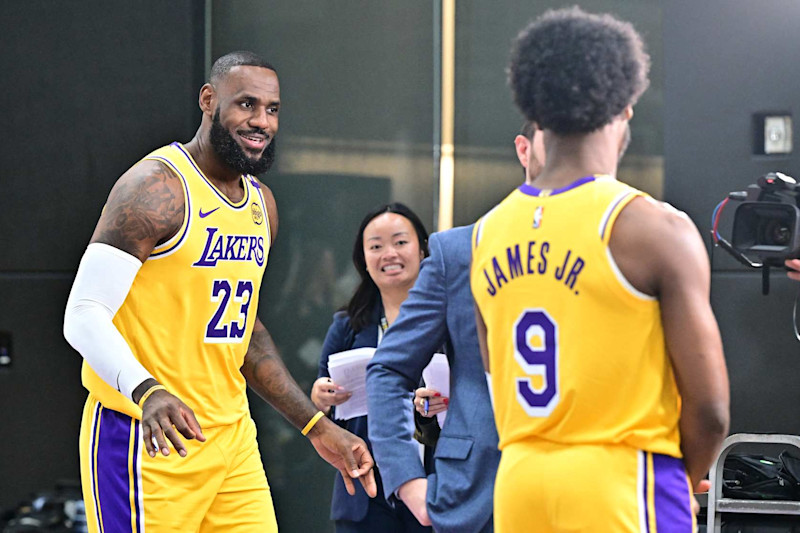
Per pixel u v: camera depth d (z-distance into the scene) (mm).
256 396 8305
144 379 4113
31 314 8531
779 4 7523
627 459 2840
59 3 8484
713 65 7617
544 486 2914
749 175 7570
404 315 3945
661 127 7691
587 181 2928
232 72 4629
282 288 8336
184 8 8352
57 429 8508
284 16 8344
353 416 5602
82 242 8492
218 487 4676
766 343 7512
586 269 2850
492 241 3121
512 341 3023
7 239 8578
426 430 4883
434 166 8156
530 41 2994
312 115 8305
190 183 4531
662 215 2814
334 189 8281
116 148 8445
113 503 4461
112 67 8445
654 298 2826
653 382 2836
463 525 3703
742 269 7559
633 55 2945
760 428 7512
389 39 8219
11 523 7590
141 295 4465
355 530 5523
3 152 8578
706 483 3273
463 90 8117
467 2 8094
